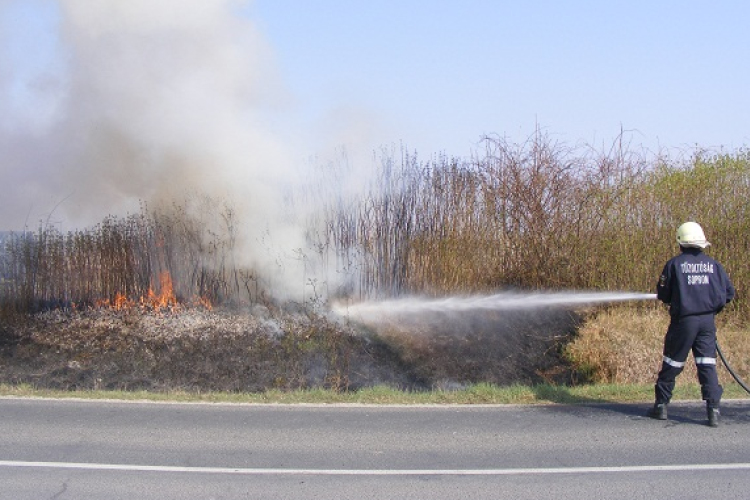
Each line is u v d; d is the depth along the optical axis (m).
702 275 6.88
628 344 10.05
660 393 7.12
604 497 4.98
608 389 8.40
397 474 5.48
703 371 6.92
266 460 5.81
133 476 5.41
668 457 5.89
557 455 5.96
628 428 6.81
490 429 6.77
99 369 9.64
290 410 7.50
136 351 10.30
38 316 11.86
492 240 12.18
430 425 6.91
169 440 6.36
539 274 11.88
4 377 9.27
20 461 5.75
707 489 5.12
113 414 7.29
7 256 12.20
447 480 5.34
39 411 7.39
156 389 8.90
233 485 5.23
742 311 11.66
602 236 12.04
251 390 8.94
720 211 12.13
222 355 10.23
